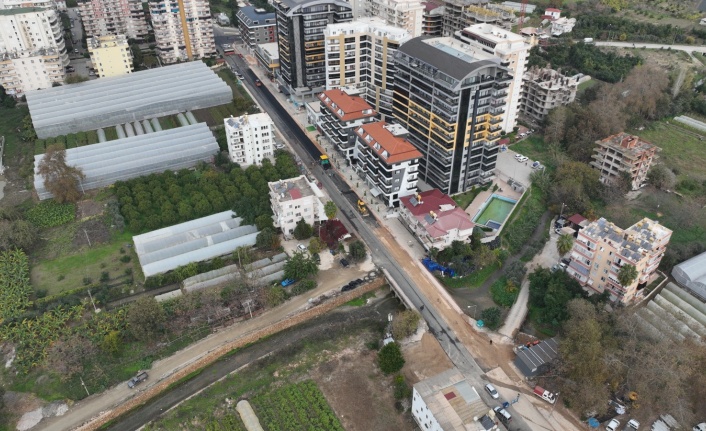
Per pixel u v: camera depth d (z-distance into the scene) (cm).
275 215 19512
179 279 17212
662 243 15938
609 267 15812
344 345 15500
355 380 14438
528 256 18412
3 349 15162
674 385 13000
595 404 13425
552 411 13650
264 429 13288
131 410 13975
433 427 12438
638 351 14000
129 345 15275
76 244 18762
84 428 13275
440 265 17850
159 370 14675
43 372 14538
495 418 12606
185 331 15700
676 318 15525
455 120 19362
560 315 15688
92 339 15225
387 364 14050
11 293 16650
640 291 16200
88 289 16875
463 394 12875
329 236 18900
